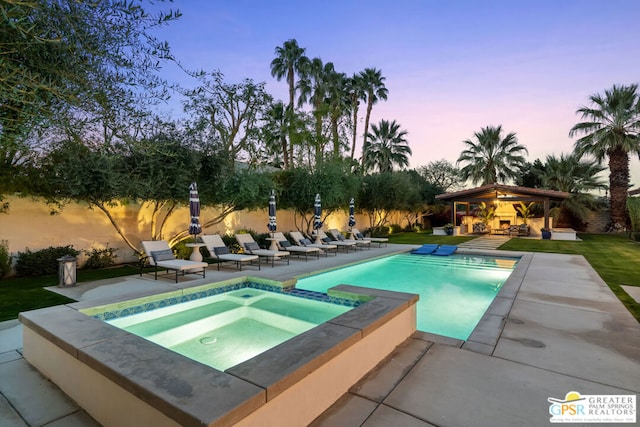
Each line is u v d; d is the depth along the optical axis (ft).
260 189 35.63
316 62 74.64
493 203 72.28
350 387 8.87
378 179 66.59
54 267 26.61
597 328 13.29
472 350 11.25
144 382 6.31
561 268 27.25
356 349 9.15
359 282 26.96
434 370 9.82
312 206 49.32
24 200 26.30
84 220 29.94
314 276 26.27
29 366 10.41
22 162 23.89
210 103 31.40
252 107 34.09
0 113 7.14
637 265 29.50
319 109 62.85
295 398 6.93
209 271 27.81
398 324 11.70
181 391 5.98
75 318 10.55
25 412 8.00
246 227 45.62
